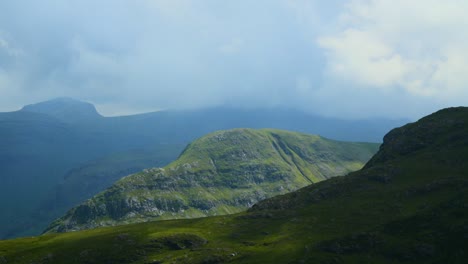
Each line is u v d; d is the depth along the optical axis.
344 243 181.12
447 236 164.00
